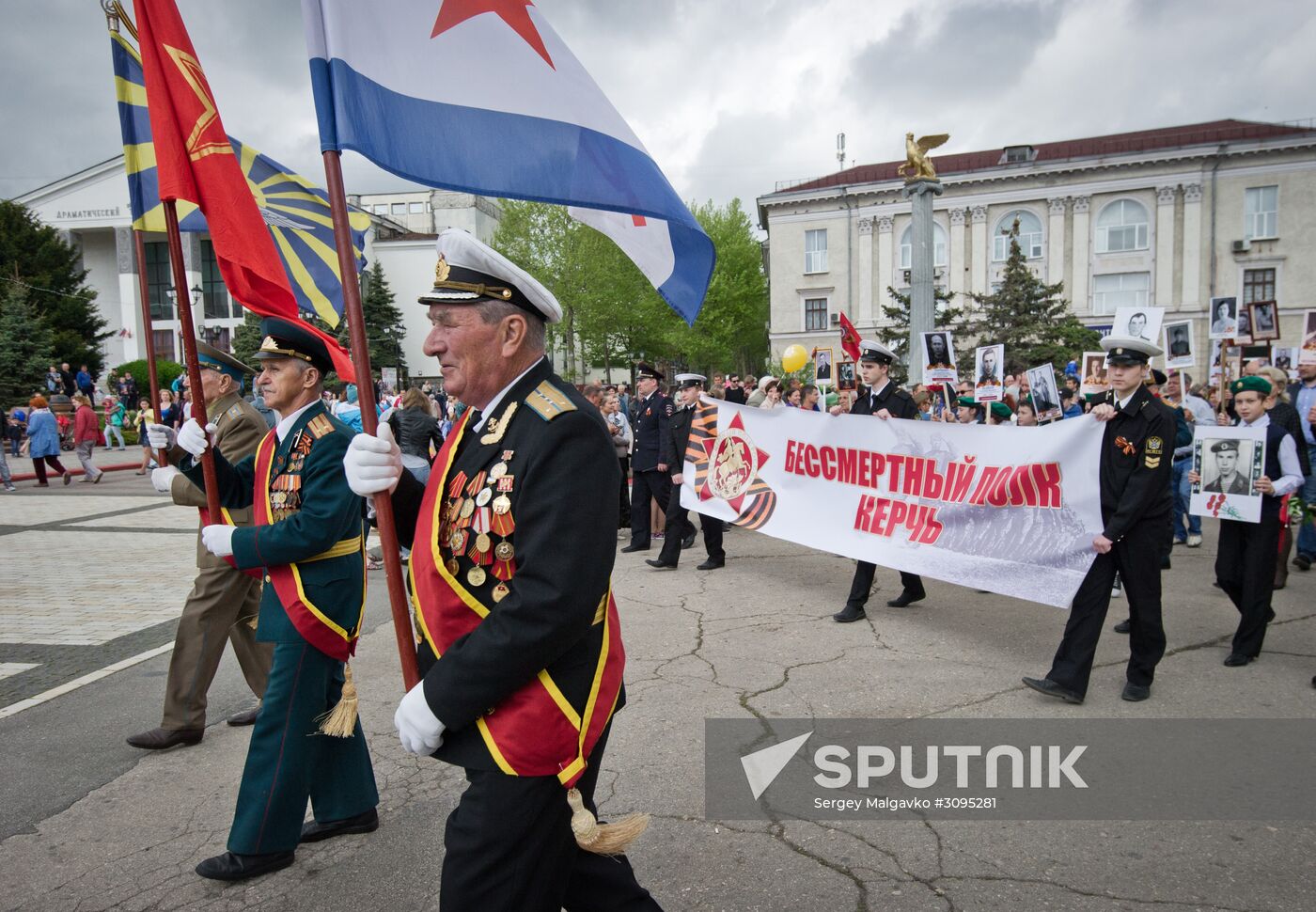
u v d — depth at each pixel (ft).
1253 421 16.53
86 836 11.00
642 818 6.09
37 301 119.44
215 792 12.21
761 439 24.07
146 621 21.52
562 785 6.01
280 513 10.12
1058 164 130.31
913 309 52.42
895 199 138.10
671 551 27.04
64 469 56.34
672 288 8.90
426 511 6.35
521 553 5.69
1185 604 21.49
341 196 6.47
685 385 27.58
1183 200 128.06
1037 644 18.16
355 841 10.73
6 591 24.79
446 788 12.23
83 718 15.01
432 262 165.89
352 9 6.60
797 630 19.48
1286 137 123.44
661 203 7.72
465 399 6.49
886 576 25.44
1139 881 9.44
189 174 9.13
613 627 6.54
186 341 9.86
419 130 6.85
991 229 135.33
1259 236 126.31
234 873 9.81
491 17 7.36
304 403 10.65
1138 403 15.10
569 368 148.66
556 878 6.12
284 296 9.66
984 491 18.19
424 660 6.34
